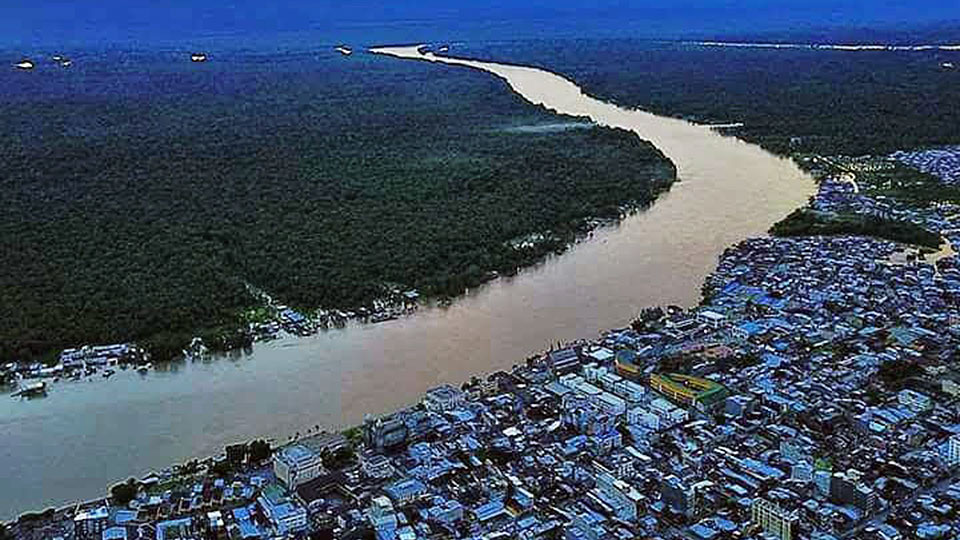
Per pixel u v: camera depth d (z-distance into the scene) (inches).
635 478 7445.9
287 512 7047.2
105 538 6835.6
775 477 7401.6
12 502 7396.7
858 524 6894.7
